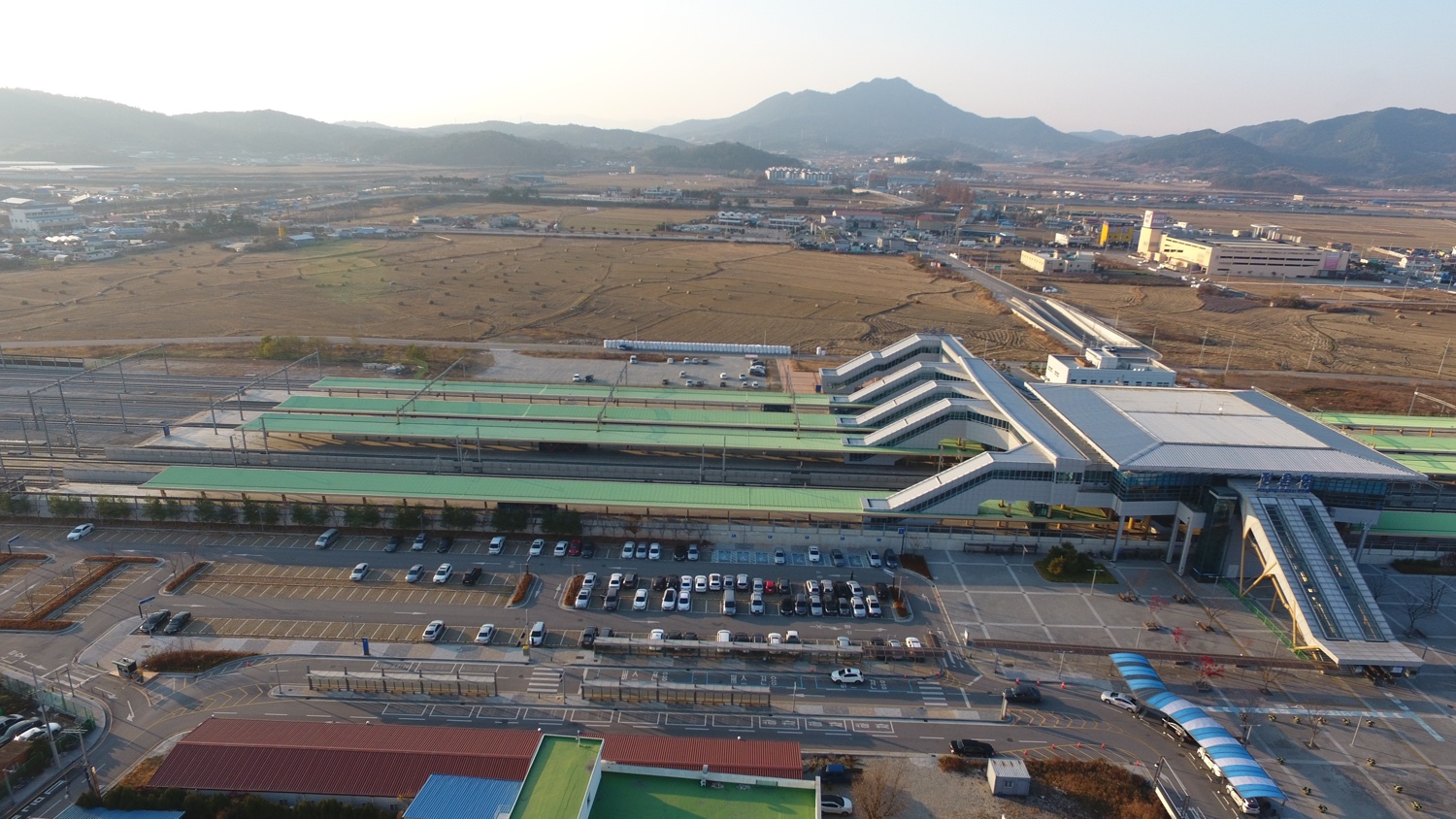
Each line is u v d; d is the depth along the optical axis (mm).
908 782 66500
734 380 178625
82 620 85438
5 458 126188
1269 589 98188
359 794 61094
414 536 104812
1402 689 80438
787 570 99875
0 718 69812
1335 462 100875
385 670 78688
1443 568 103562
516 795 56938
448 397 148125
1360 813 64812
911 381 151875
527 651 82312
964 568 101062
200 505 104938
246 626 85062
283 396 156500
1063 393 128000
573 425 134000
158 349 188250
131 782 63594
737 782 55281
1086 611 92250
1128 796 65438
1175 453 101875
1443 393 184375
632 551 101625
